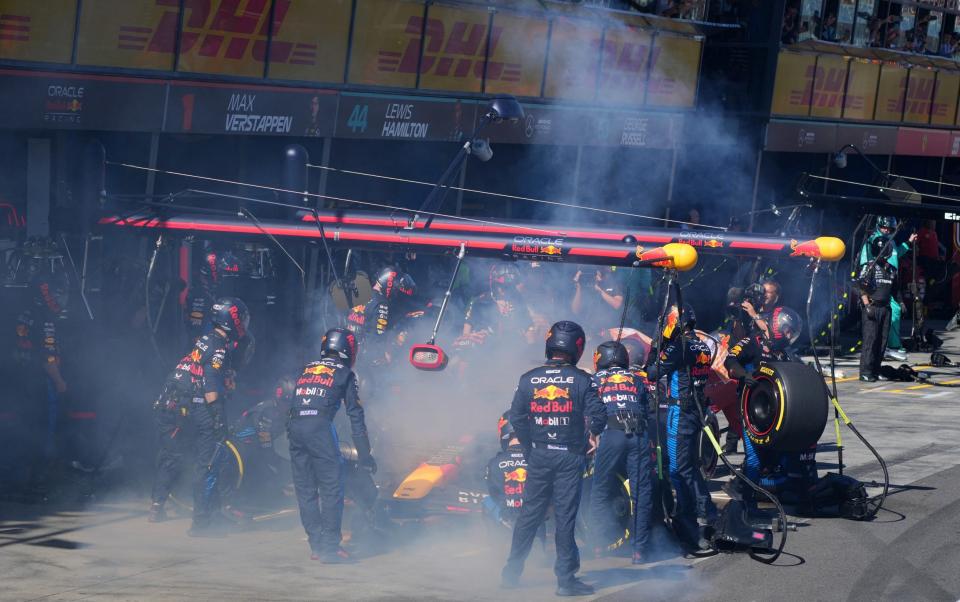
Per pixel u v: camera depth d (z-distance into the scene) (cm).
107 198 2284
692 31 3756
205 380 1716
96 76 2314
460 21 3022
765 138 4000
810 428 1755
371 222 2086
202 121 2544
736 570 1577
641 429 1614
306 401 1591
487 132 3228
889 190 3775
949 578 1537
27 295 2003
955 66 4791
